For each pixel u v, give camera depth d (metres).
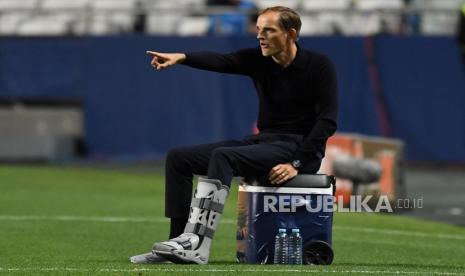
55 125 47.56
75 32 51.44
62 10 50.19
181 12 49.06
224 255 21.02
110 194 36.00
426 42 44.78
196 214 17.05
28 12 51.34
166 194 17.91
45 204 32.34
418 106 44.75
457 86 44.66
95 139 46.25
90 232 25.28
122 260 18.80
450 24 49.78
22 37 46.44
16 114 47.59
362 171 32.28
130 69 45.66
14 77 46.62
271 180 17.33
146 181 40.41
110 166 45.44
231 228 26.73
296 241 17.39
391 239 25.77
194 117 45.16
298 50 17.86
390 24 49.34
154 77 45.44
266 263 17.45
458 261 20.91
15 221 27.48
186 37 44.94
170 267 16.48
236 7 51.31
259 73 18.09
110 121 45.94
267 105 18.11
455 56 44.66
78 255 20.52
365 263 19.52
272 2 52.06
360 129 44.88
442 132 44.69
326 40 44.81
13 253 20.61
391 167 32.69
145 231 25.78
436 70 44.69
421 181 41.81
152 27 51.28
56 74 46.28
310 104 17.92
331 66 17.83
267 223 17.42
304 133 17.92
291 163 17.39
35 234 24.53
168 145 45.53
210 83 45.00
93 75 46.00
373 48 44.88
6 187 37.47
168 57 17.80
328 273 15.84
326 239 17.55
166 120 45.41
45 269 16.61
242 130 44.81
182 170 17.73
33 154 47.66
